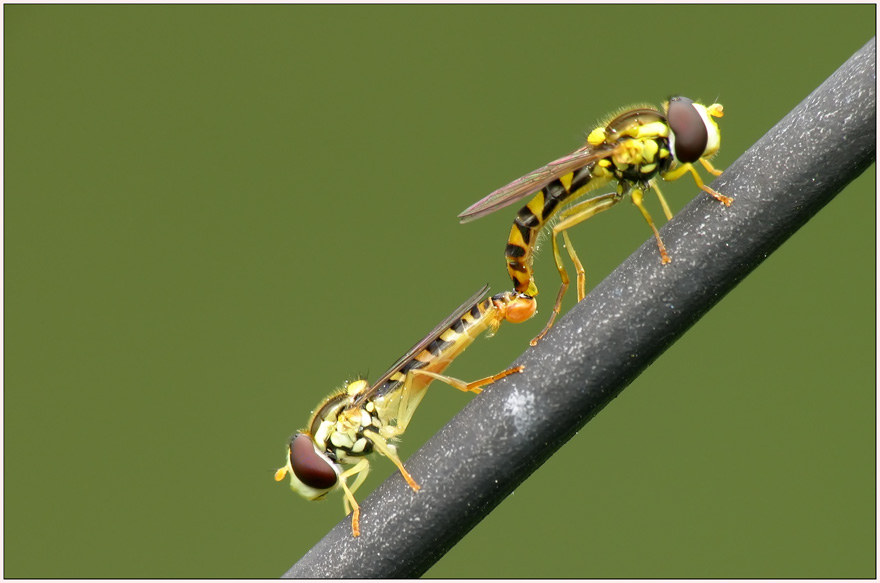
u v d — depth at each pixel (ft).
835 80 0.40
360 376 0.45
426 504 0.41
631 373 0.40
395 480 0.41
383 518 0.41
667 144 0.43
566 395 0.40
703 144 0.42
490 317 0.45
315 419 0.44
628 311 0.40
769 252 0.40
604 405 0.40
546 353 0.40
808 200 0.40
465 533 0.41
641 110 0.43
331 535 0.41
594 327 0.40
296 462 0.44
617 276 0.40
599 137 0.43
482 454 0.40
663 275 0.40
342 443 0.44
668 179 0.43
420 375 0.44
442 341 0.44
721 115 0.43
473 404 0.41
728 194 0.40
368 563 0.41
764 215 0.40
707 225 0.40
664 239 0.40
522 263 0.45
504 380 0.40
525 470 0.40
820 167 0.40
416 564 0.41
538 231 0.45
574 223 0.43
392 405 0.44
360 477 0.44
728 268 0.40
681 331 0.40
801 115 0.40
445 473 0.40
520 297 0.45
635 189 0.43
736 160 0.40
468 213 0.44
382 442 0.44
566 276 0.44
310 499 0.44
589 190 0.44
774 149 0.40
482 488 0.40
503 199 0.44
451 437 0.41
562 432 0.40
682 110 0.43
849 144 0.40
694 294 0.40
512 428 0.40
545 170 0.44
